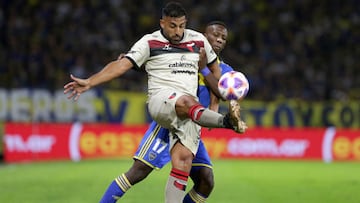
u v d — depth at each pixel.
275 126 69.56
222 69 26.66
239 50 83.75
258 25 87.12
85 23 82.06
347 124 70.62
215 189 38.69
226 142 62.62
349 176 47.00
